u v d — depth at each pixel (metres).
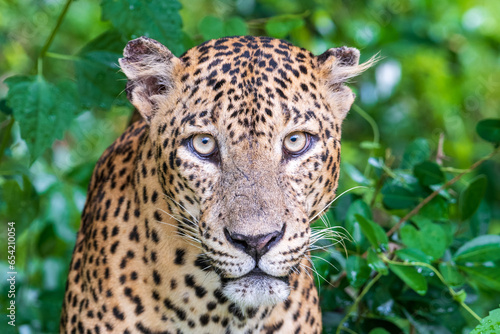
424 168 8.88
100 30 15.20
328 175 6.93
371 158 9.15
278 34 10.16
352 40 14.02
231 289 6.41
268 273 6.33
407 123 15.21
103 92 8.98
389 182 9.20
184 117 6.57
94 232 7.44
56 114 8.51
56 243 11.21
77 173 10.66
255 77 6.42
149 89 7.10
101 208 7.55
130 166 7.61
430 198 8.88
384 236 8.01
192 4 15.03
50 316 10.29
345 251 8.59
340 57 7.18
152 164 7.09
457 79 16.05
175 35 8.66
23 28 13.87
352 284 8.24
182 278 6.93
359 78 14.09
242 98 6.38
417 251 8.09
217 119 6.41
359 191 9.85
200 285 6.93
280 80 6.50
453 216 11.40
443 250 8.34
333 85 7.26
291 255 6.40
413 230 8.39
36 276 11.68
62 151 13.90
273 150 6.45
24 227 10.33
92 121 13.87
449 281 8.24
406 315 8.89
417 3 15.70
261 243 6.18
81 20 15.02
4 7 13.73
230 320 7.03
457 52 16.31
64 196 10.62
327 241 8.73
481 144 15.88
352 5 15.03
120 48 9.06
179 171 6.64
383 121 15.23
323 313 9.06
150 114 7.04
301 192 6.64
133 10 8.56
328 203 7.30
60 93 8.58
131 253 7.09
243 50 6.64
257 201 6.24
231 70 6.49
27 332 10.08
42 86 8.51
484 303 10.37
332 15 14.41
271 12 13.72
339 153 7.13
